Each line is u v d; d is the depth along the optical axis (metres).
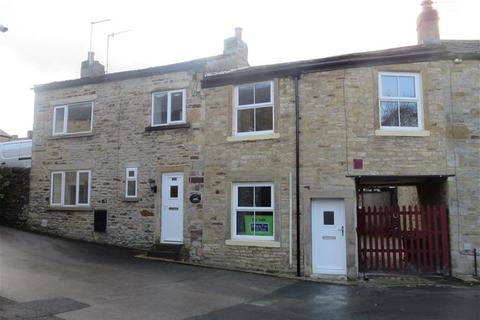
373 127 11.61
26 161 18.73
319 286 10.16
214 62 14.14
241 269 12.11
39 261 11.67
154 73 14.71
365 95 11.75
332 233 11.64
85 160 15.89
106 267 11.45
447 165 11.32
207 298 8.68
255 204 12.55
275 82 12.52
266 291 9.51
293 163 12.04
